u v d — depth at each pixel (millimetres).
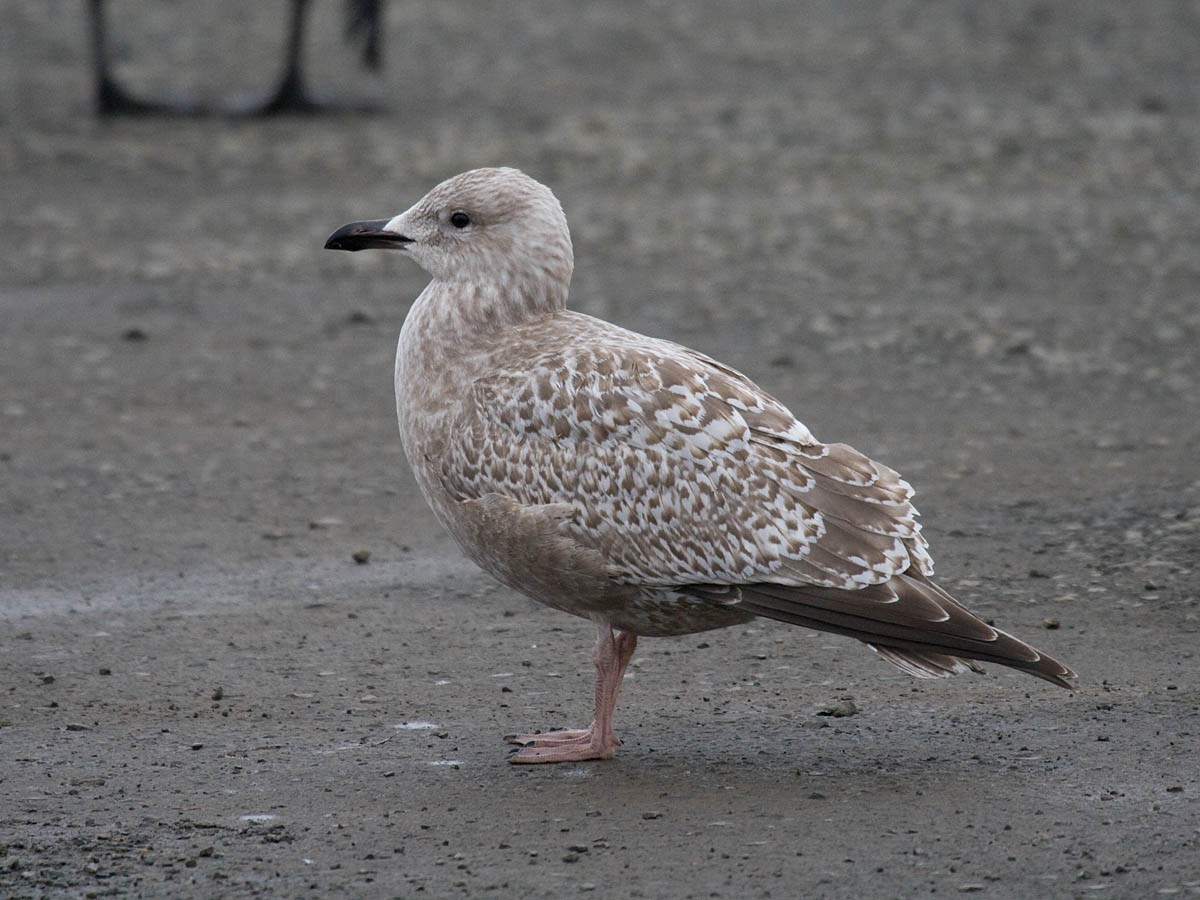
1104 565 12555
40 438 16891
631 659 10969
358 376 19453
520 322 9875
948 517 13930
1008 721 9711
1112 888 7559
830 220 28234
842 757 9258
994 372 19172
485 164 32375
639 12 55094
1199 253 25406
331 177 31422
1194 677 10281
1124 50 46938
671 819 8469
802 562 8727
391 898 7629
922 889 7594
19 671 10859
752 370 19344
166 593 12516
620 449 9023
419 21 53156
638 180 31375
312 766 9289
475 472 9406
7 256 25734
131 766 9289
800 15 54500
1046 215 28328
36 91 40438
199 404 18219
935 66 45000
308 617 11961
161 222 28062
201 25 51844
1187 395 18031
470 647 11320
